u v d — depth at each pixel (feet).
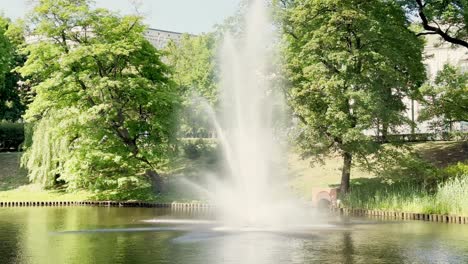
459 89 127.44
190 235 75.82
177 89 162.50
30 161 149.07
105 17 134.82
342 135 106.52
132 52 136.46
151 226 86.22
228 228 83.30
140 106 139.23
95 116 130.00
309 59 115.03
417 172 110.83
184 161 163.22
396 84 109.70
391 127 114.11
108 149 134.72
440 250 62.95
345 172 114.11
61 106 137.59
